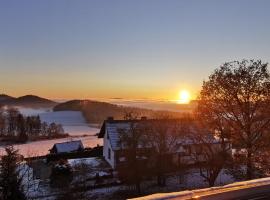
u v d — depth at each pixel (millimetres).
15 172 28875
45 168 40375
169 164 36906
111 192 33375
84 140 96375
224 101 26344
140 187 34875
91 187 34750
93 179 36750
